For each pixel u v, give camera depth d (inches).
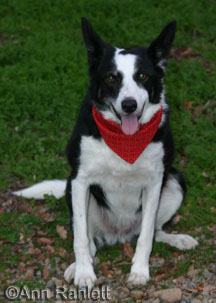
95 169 79.6
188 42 126.9
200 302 74.3
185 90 110.7
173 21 78.3
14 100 106.6
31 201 91.4
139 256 79.7
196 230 87.7
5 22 132.1
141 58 78.1
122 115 76.7
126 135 76.9
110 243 87.0
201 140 101.2
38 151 99.5
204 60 120.3
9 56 117.3
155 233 86.7
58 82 110.3
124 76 77.1
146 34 125.7
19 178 96.0
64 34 125.7
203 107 108.1
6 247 83.4
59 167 97.2
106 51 79.3
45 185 91.0
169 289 75.8
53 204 90.5
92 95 79.4
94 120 78.5
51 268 81.4
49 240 85.1
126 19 133.1
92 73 80.1
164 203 85.8
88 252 80.2
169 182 86.5
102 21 129.5
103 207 84.5
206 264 80.4
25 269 81.0
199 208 89.8
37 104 106.0
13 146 99.0
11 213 89.0
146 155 79.0
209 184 95.0
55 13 134.8
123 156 78.0
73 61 116.2
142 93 77.0
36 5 138.1
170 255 82.5
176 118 105.3
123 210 84.6
